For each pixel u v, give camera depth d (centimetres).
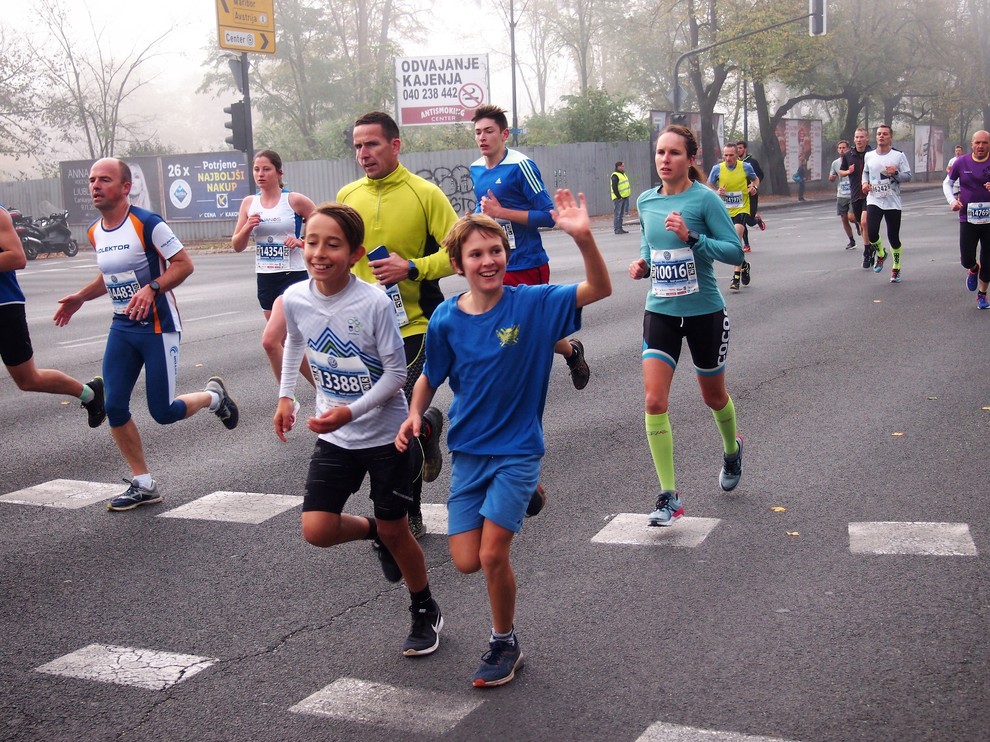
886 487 580
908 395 788
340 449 409
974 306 1186
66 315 655
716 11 4256
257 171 886
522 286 390
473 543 382
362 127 532
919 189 5219
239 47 2716
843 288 1406
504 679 378
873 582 450
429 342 396
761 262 1808
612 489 607
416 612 411
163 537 559
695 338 556
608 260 2077
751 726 338
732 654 391
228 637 432
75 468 704
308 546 538
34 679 400
